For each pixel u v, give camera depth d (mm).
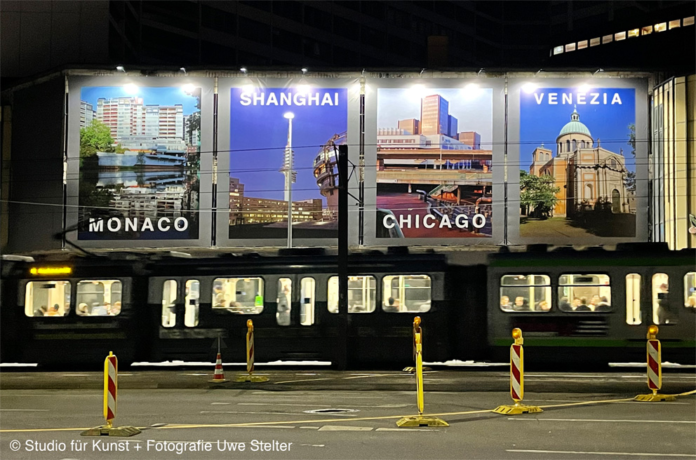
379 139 35125
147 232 35344
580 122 34688
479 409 13117
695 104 32875
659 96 34188
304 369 21609
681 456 8930
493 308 21047
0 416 12805
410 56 85062
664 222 33594
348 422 11648
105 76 35781
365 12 81188
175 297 22375
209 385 17562
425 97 35188
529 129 34844
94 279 22578
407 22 85062
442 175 34938
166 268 22438
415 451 9227
